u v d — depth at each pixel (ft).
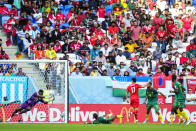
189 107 188.65
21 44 243.40
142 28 269.44
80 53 240.94
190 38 280.31
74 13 274.77
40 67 176.24
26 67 176.35
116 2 281.74
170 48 256.52
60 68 176.45
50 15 274.16
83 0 287.07
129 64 237.45
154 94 165.07
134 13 278.05
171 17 274.16
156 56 254.27
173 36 268.41
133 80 168.96
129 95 185.26
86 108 182.50
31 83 175.32
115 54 244.42
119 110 183.73
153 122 184.34
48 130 112.37
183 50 265.54
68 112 173.88
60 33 253.24
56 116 174.19
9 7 278.87
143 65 231.50
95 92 183.93
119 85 185.26
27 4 270.26
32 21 268.41
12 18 255.50
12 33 246.47
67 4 292.40
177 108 165.07
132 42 259.80
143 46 257.14
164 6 302.25
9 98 173.47
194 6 318.24
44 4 279.08
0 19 259.39
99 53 236.63
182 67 234.17
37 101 173.47
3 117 172.45
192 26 285.23
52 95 175.22
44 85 175.73
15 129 118.73
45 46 243.19
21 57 243.19
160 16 274.98
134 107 168.14
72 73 212.02
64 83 175.73
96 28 260.01
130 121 182.70
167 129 119.75
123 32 267.18
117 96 184.85
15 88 174.19
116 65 228.63
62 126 134.31
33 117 173.27
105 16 269.64
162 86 188.24
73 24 267.39
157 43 259.39
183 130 116.47
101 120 153.79
